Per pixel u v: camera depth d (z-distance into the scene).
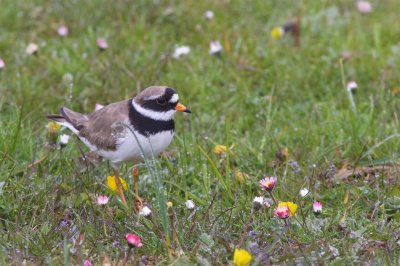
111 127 9.41
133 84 13.38
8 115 12.24
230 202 10.05
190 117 12.40
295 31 15.29
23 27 15.69
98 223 9.38
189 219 9.37
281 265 8.38
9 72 13.73
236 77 13.73
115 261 8.63
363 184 10.41
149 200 10.08
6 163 10.80
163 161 11.12
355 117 12.07
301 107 12.86
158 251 8.81
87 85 13.57
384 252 8.48
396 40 15.36
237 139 11.73
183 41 15.20
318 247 8.71
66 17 15.89
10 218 9.71
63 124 10.27
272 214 9.59
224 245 8.74
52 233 9.02
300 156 11.30
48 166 10.83
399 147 11.39
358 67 14.16
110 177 9.84
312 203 9.82
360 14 16.27
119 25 15.56
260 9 16.42
